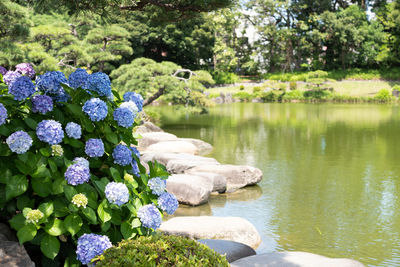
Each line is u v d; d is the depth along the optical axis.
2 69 3.31
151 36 45.28
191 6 5.02
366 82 47.28
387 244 5.66
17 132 2.54
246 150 13.69
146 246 2.40
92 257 2.49
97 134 2.99
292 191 8.56
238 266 3.66
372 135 16.88
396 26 48.56
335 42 51.25
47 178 2.61
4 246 2.46
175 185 7.77
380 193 8.31
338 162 11.55
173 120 24.25
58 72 2.97
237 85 50.62
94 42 26.91
